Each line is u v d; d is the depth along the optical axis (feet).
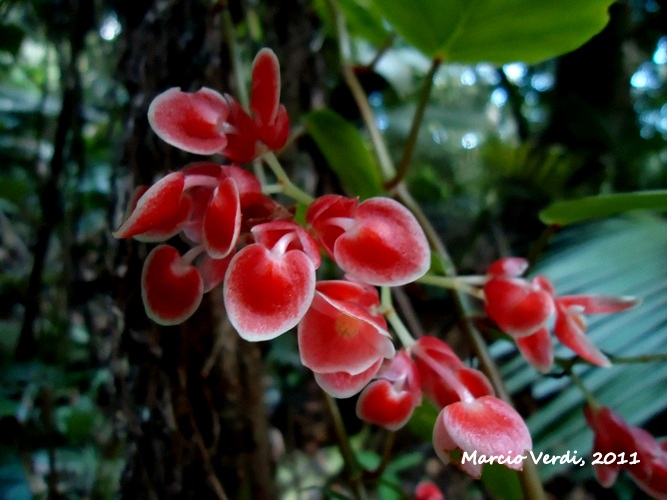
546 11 0.45
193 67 0.53
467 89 1.76
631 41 1.68
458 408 0.34
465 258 1.31
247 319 0.29
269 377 0.93
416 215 0.59
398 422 0.37
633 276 0.83
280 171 0.42
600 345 0.73
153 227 0.35
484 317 0.50
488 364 0.48
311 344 0.33
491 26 0.48
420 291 0.56
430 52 0.52
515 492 0.46
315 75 0.76
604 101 1.53
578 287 0.85
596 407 0.45
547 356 0.42
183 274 0.36
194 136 0.35
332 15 0.71
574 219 0.50
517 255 1.32
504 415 0.34
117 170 0.54
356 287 0.33
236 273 0.30
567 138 1.47
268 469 0.62
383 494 0.82
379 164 0.64
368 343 0.33
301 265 0.30
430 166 1.72
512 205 1.41
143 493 0.51
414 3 0.47
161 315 0.36
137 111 0.53
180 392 0.51
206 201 0.36
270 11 0.73
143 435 0.51
